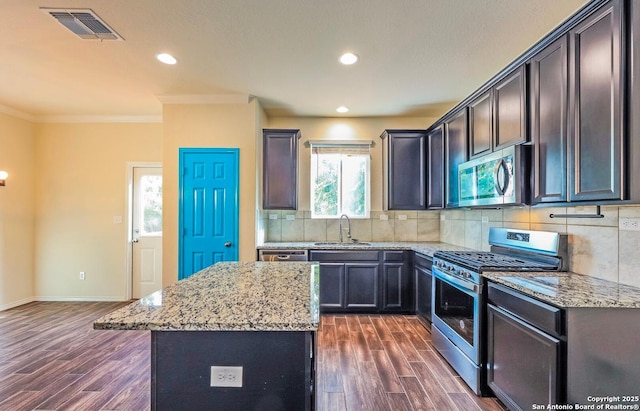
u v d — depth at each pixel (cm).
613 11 150
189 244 369
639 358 150
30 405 209
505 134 236
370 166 445
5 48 258
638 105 143
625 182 145
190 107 369
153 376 118
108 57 273
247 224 370
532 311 170
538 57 203
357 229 445
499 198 230
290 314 122
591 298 154
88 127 459
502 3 200
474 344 221
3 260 413
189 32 233
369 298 382
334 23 221
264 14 211
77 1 197
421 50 259
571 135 175
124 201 459
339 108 405
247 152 369
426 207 399
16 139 430
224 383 117
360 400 213
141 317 118
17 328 347
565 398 150
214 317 118
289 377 117
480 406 207
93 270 458
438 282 287
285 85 332
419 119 445
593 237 200
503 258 254
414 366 259
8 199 420
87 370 255
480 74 304
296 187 404
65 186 457
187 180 369
